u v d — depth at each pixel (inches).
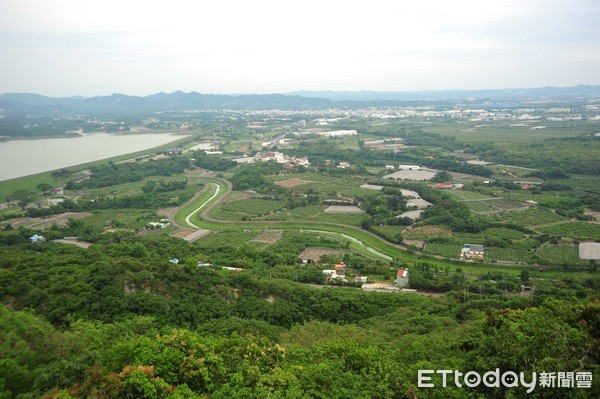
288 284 5073.8
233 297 4611.2
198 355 2327.8
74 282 4244.6
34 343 2632.9
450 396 2078.0
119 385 2018.9
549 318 2447.1
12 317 2812.5
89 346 2778.1
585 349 2110.0
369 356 2459.4
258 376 2220.7
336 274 5954.7
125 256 5487.2
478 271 6245.1
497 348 2262.6
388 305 4795.8
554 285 5447.8
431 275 5846.5
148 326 3654.0
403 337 3314.5
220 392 2090.3
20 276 4347.9
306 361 2551.7
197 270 4805.6
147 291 4392.2
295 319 4416.8
